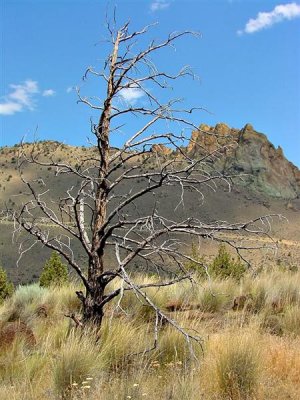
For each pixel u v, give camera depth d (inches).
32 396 204.1
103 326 271.6
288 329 333.1
